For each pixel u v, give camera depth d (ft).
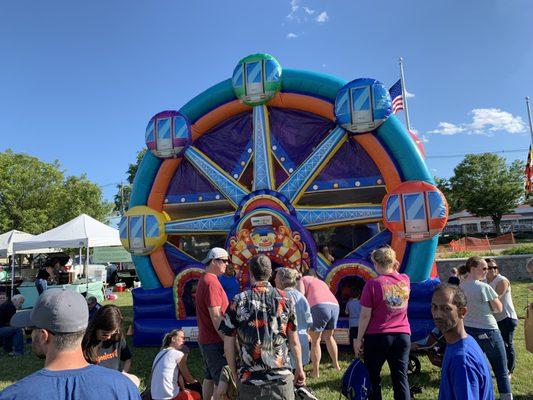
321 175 23.77
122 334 13.75
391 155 22.26
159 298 24.72
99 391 5.08
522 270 46.65
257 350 9.39
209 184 25.98
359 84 22.15
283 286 14.52
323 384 16.66
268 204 23.39
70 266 55.11
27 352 26.02
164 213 26.32
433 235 20.89
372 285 12.07
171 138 25.48
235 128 26.09
